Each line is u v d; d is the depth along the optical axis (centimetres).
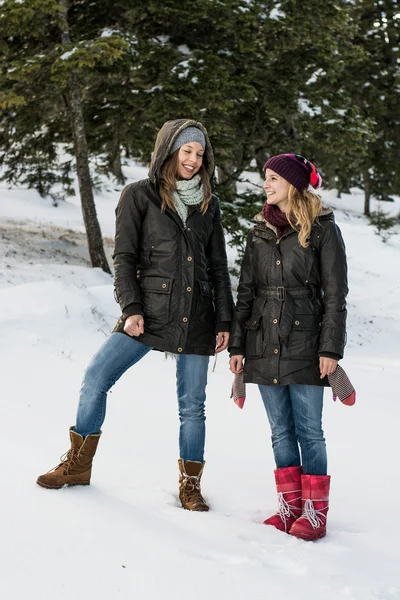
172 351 329
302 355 315
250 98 1227
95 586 232
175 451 417
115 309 947
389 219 2716
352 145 1435
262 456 427
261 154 1560
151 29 1295
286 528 319
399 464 432
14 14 1077
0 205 2241
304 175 317
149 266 331
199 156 332
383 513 347
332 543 299
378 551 295
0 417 450
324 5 1316
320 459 316
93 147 1421
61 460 337
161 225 328
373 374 806
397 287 1897
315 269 318
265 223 330
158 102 1156
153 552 263
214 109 1255
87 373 329
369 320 1485
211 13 1206
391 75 2694
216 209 350
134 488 345
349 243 2425
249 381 328
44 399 511
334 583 254
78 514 292
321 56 1366
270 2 1265
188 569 251
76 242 1653
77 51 1062
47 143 1478
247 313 335
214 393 595
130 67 1192
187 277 329
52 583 232
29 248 1441
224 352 850
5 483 322
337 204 3412
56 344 732
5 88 1209
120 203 334
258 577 251
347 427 516
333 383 309
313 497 311
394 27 2705
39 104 1326
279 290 320
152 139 1320
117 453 400
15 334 735
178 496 345
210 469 396
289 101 1329
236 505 346
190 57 1210
